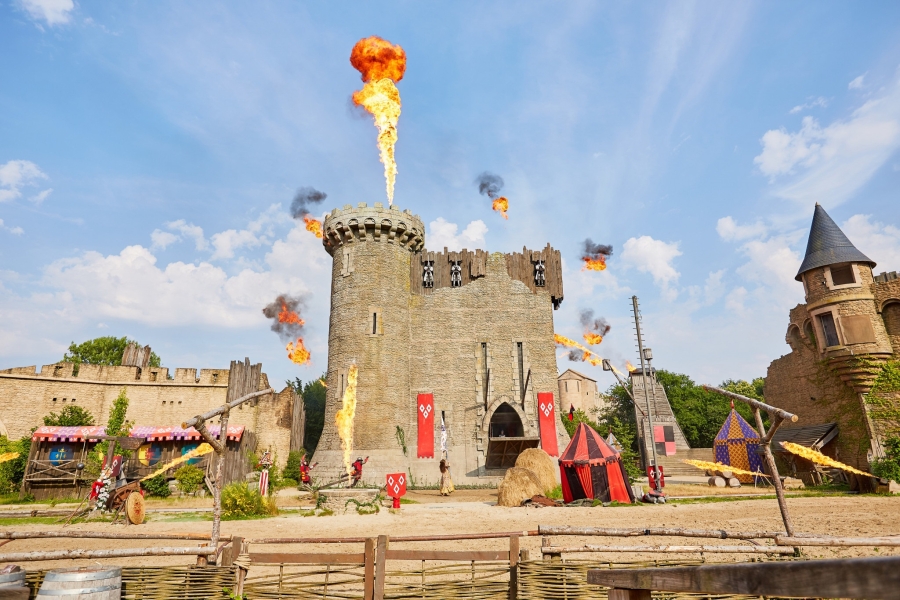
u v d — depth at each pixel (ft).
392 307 129.59
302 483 120.26
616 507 80.43
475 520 68.33
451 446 123.75
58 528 64.95
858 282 112.16
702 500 87.15
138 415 131.64
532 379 128.98
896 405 104.01
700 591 8.93
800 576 6.48
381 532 59.36
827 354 113.80
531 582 26.04
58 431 104.99
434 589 26.68
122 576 25.85
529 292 136.87
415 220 138.82
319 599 26.84
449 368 130.11
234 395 137.08
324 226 137.90
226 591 26.48
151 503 89.81
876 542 26.00
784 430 131.03
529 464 105.81
